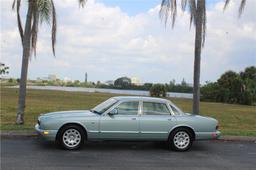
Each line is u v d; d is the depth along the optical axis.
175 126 10.73
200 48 13.98
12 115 17.94
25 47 13.59
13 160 8.66
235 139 13.26
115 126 10.36
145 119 10.55
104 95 48.97
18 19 13.75
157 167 8.60
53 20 13.89
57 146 10.63
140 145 11.57
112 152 10.25
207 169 8.59
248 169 8.74
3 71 40.72
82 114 10.47
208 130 10.96
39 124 10.38
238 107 39.38
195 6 13.84
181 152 10.70
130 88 97.88
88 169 8.12
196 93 14.05
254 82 55.38
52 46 14.12
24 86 13.88
